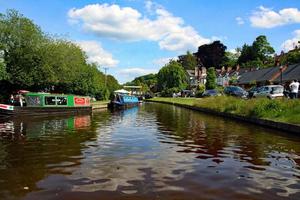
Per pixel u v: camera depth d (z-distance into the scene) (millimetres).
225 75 119062
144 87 155250
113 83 117312
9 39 50875
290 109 25875
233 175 12117
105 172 12602
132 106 67062
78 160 14719
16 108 38188
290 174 12312
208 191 10391
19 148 17906
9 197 10031
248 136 21328
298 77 63469
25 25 51219
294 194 10180
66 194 10219
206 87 96125
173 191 10406
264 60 131000
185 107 57125
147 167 13297
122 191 10422
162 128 26266
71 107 45344
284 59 95750
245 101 34188
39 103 42500
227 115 34969
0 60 47438
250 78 84000
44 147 18109
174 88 112000
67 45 61531
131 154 15859
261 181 11414
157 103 81688
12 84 53406
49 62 53531
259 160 14516
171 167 13273
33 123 31938
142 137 21391
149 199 9742
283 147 17484
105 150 16953
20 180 11742
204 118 34719
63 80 57812
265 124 25891
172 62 121125
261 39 134750
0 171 13000
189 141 19609
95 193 10273
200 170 12797
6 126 29125
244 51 143250
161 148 17406
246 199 9758
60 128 27375
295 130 21656
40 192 10430
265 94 41500
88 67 72312
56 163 14188
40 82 53812
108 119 36438
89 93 75312
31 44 51750
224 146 17875
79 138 21359
